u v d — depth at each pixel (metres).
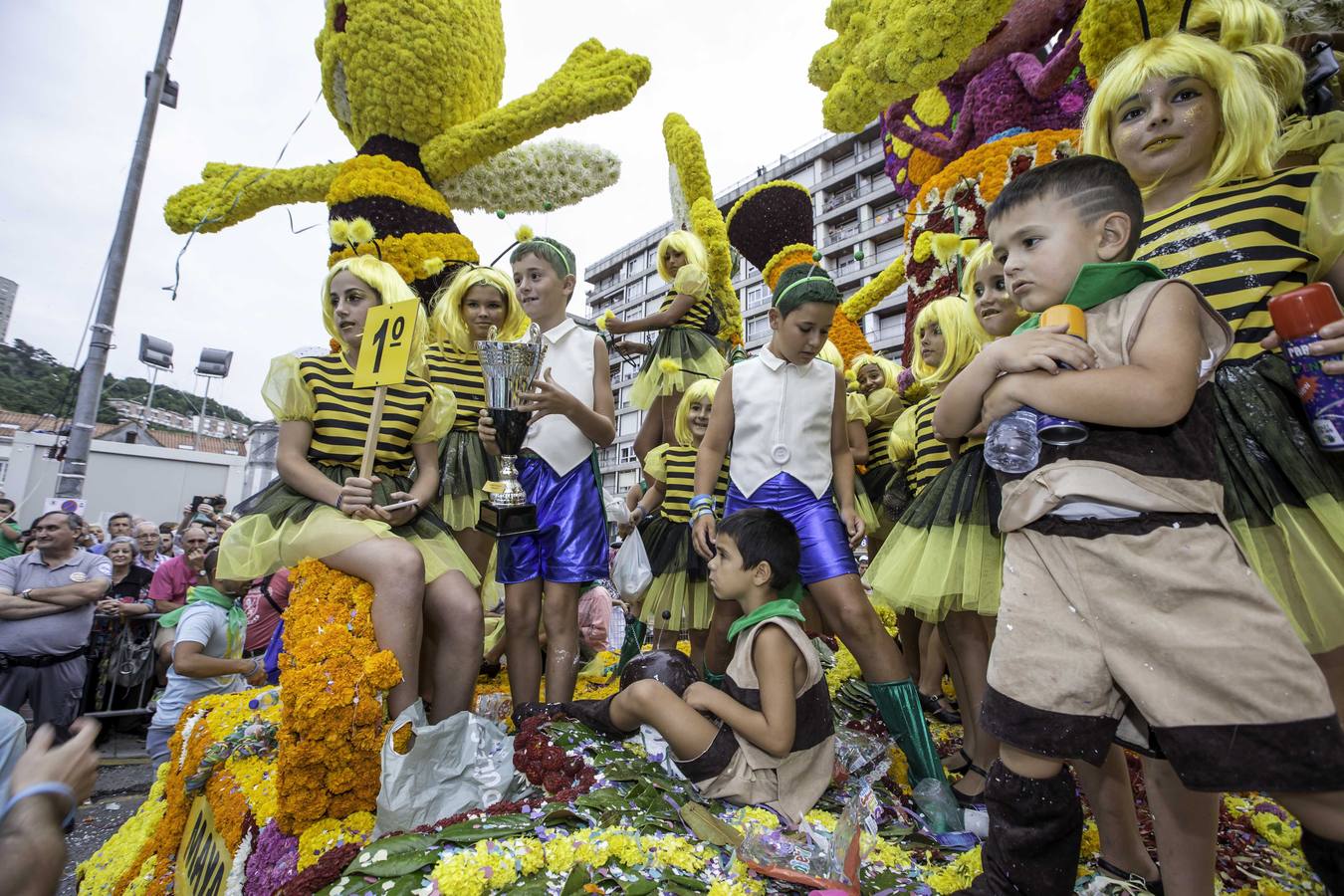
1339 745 1.07
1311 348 1.39
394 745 1.92
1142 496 1.25
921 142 4.43
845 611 2.35
